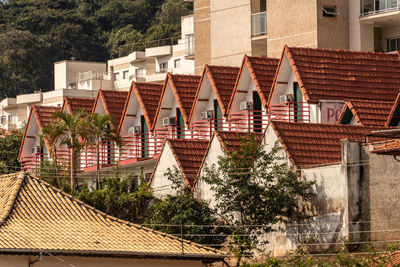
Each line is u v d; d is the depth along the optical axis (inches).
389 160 3617.1
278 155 3951.8
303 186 3791.8
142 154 5177.2
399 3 5413.4
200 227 3858.3
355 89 4640.8
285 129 3988.7
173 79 5132.9
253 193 3828.7
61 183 5162.4
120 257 3184.1
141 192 4306.1
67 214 3395.7
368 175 3659.0
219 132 4133.9
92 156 5177.2
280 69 4653.1
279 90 4682.6
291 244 3816.4
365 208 3654.0
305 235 3772.1
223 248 3868.1
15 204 3363.7
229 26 6151.6
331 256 3612.2
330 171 3720.5
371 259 3309.5
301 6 5590.6
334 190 3695.9
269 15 5762.8
